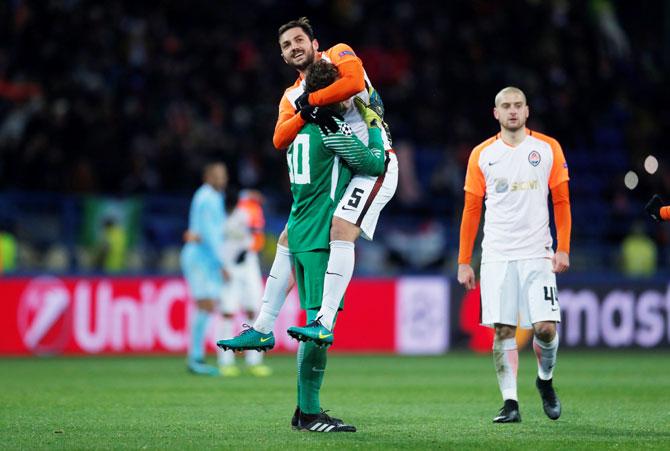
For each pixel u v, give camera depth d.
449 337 62.00
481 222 63.09
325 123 22.69
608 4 95.38
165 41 78.56
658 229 73.88
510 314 26.33
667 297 63.44
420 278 62.03
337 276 22.80
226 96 77.56
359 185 23.19
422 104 81.81
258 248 46.28
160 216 66.00
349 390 36.75
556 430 24.36
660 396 34.25
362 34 85.88
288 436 22.80
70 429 24.22
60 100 70.88
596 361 53.94
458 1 89.31
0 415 27.55
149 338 58.25
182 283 58.84
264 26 85.81
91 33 76.25
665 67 94.69
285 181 72.81
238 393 35.06
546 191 26.30
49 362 52.00
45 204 62.41
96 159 68.88
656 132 87.00
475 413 28.72
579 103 86.50
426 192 77.81
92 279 57.75
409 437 22.72
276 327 59.38
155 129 72.62
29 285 57.09
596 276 62.88
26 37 75.12
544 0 91.38
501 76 85.88
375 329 61.47
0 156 67.31
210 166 44.22
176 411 28.78
